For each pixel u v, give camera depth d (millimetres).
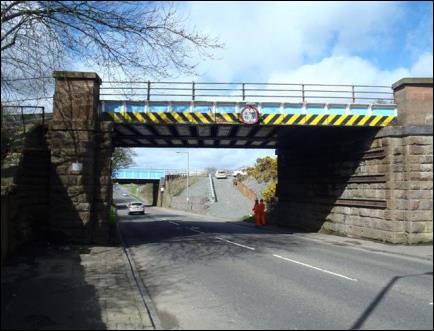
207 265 13344
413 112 19344
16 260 12867
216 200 65438
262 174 63219
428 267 12898
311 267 12859
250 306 8336
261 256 15266
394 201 18844
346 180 22656
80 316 7484
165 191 93812
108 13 12961
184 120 20266
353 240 20516
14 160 15320
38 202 17422
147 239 21562
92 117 18125
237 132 24641
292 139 27922
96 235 18094
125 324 7094
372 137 20312
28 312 7648
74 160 17891
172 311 8109
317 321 7281
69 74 18062
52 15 12875
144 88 18812
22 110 17766
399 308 8078
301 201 28484
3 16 12055
